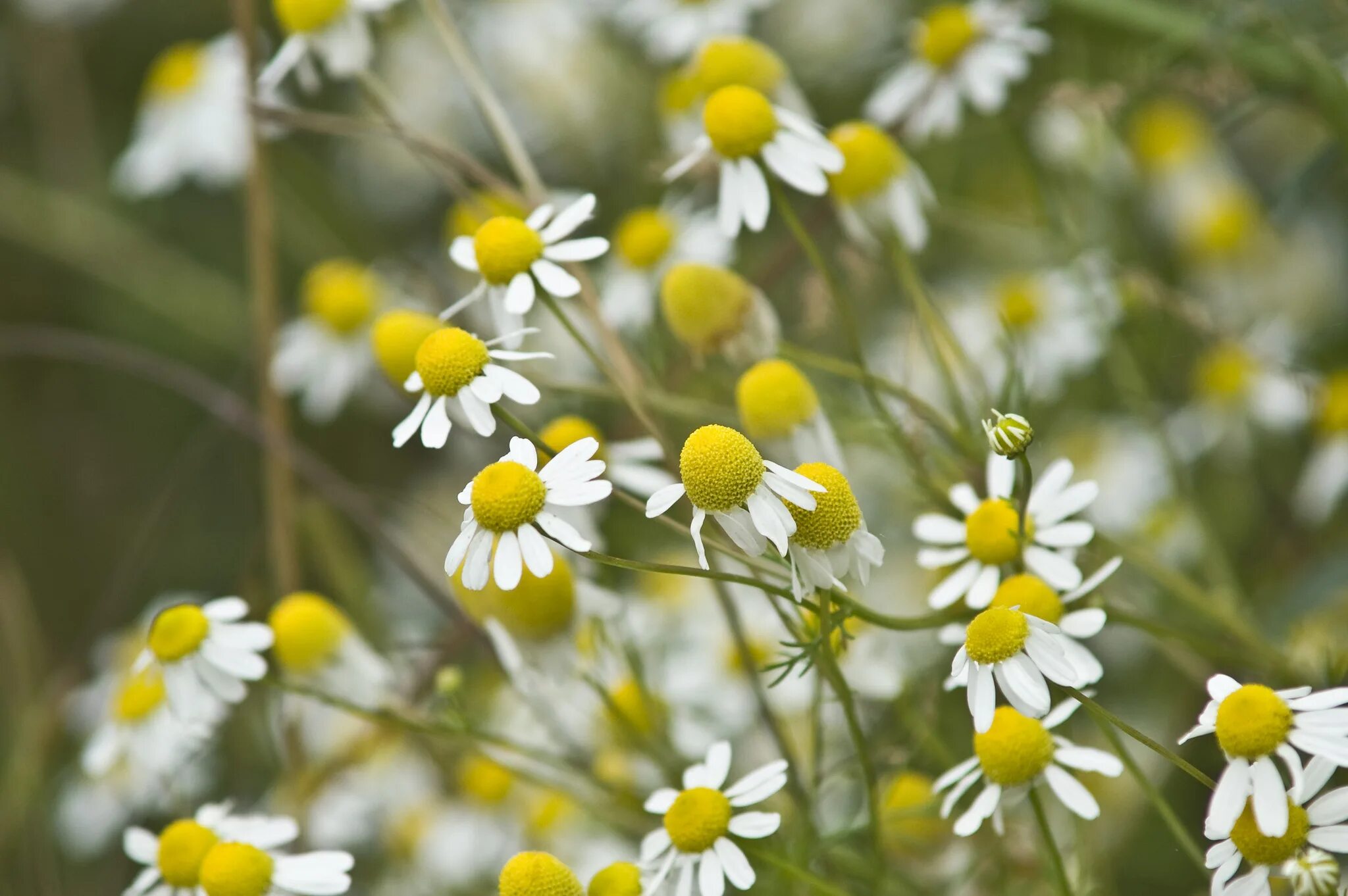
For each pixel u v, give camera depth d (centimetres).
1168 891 68
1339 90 67
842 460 63
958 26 69
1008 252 79
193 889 62
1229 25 68
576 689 66
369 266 77
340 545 73
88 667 75
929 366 73
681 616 69
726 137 63
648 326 68
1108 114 70
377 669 64
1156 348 73
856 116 83
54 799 74
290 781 69
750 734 68
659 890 60
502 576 58
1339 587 67
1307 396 72
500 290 62
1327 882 57
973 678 58
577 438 64
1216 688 57
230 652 63
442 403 60
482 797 69
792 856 62
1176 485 70
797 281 74
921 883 65
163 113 81
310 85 68
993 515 61
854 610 59
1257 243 77
